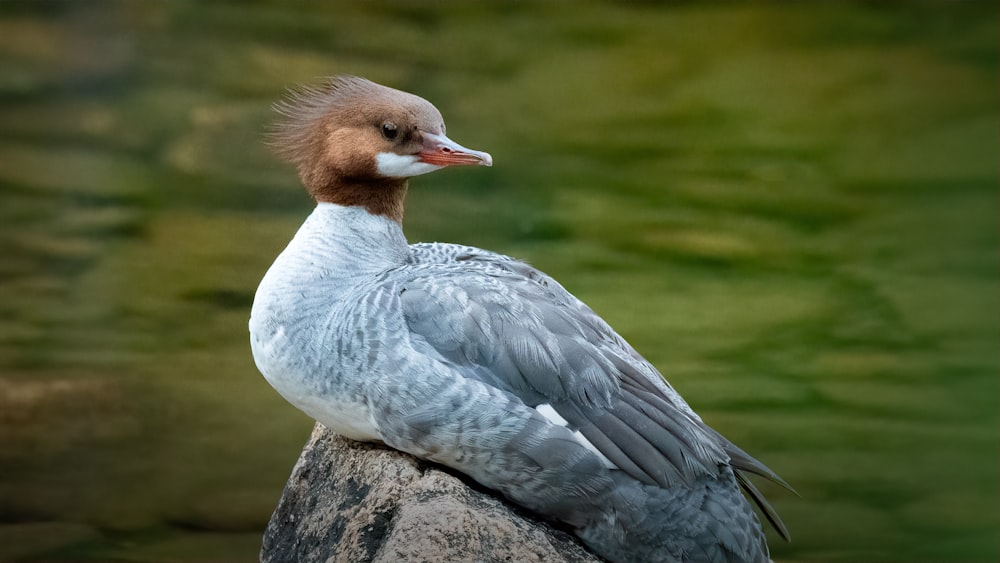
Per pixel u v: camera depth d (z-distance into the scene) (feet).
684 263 50.11
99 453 36.29
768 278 49.06
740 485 24.35
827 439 38.27
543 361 21.71
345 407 22.18
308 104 24.35
